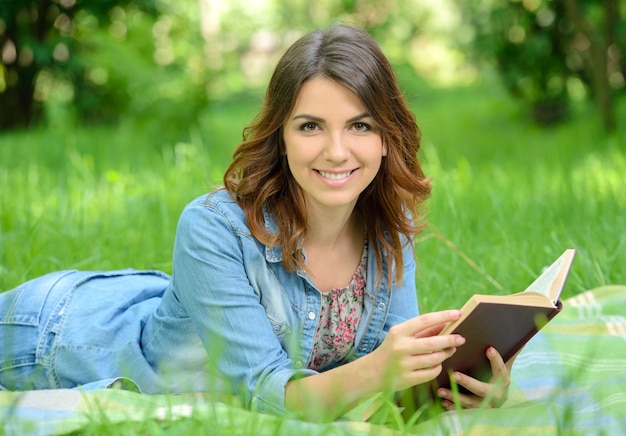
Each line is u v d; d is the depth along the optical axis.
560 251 4.66
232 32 20.72
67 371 3.15
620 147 9.69
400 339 2.59
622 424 2.68
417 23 19.61
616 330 3.83
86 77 12.16
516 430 2.60
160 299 3.41
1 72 12.42
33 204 5.89
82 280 3.34
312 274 2.98
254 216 2.88
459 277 4.38
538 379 3.38
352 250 3.04
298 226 2.89
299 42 2.77
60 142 9.58
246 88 20.17
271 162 2.88
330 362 3.11
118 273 3.47
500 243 4.98
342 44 2.72
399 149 2.88
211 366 2.43
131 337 3.16
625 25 11.27
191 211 2.91
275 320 2.94
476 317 2.57
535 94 12.82
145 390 3.03
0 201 5.70
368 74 2.72
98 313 3.25
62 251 4.78
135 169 7.82
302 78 2.71
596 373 3.38
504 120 13.56
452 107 16.64
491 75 15.09
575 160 8.99
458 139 12.49
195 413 2.43
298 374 2.70
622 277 4.53
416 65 19.50
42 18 11.70
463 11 14.34
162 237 5.03
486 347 2.75
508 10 12.15
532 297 2.71
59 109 13.12
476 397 2.86
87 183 6.68
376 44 2.79
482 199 6.00
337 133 2.72
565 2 10.98
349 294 3.03
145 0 11.55
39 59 11.36
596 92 11.10
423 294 4.18
